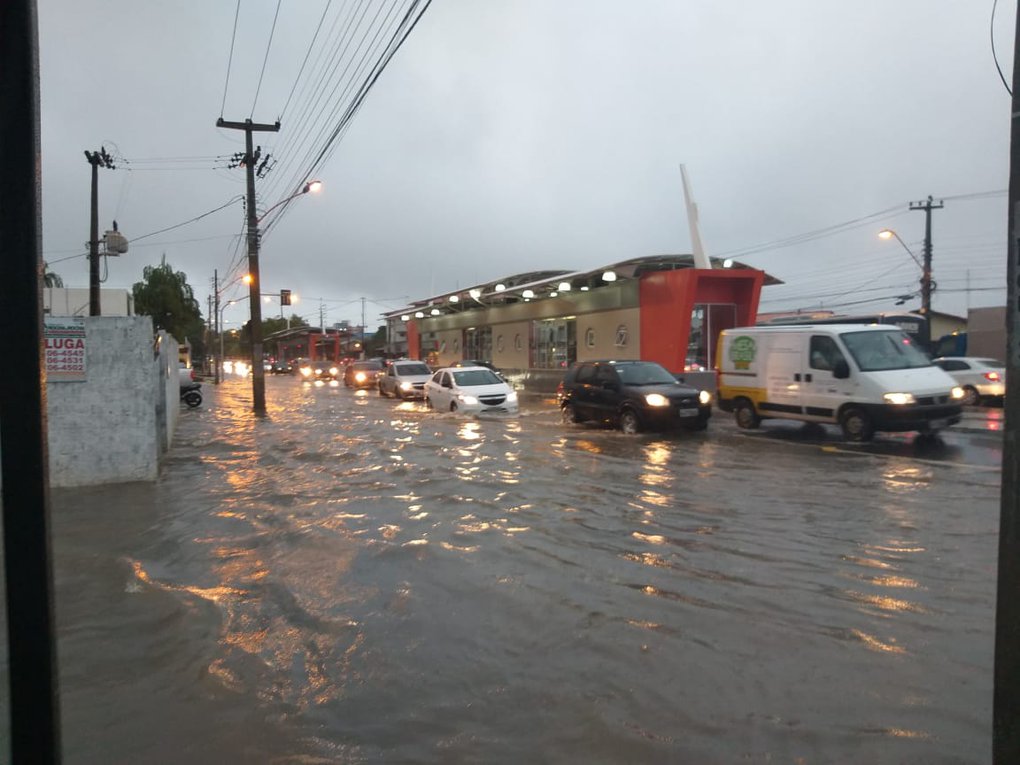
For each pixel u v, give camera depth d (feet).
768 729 11.66
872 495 28.81
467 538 23.43
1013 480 5.91
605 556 21.27
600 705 12.55
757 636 15.33
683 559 20.84
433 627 16.16
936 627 15.62
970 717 11.87
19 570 6.23
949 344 111.24
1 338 6.13
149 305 173.78
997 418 58.70
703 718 12.04
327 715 12.38
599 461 39.01
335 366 185.68
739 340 52.21
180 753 11.27
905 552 21.12
